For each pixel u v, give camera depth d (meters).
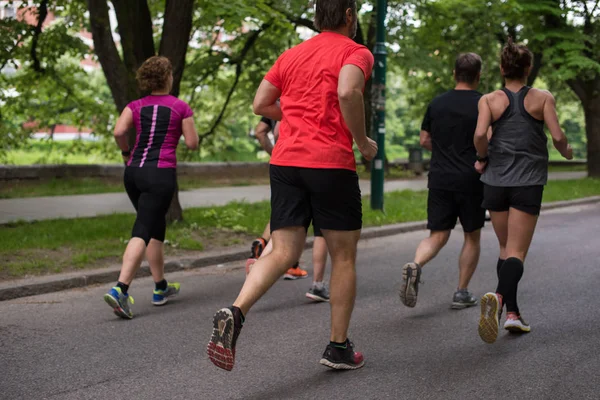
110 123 19.94
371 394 3.81
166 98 5.91
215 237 9.25
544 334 5.06
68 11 14.12
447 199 5.69
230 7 9.99
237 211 11.06
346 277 4.09
